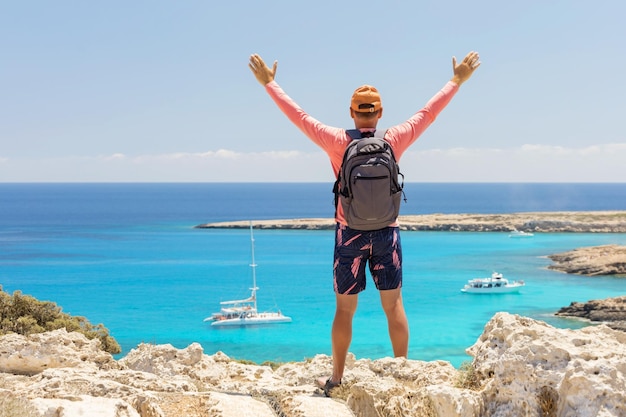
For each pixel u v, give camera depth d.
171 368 8.97
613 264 126.12
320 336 72.81
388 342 65.44
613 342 5.01
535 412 4.61
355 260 5.86
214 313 83.50
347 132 5.88
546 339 4.89
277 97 6.29
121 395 5.95
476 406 4.84
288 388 6.48
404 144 5.97
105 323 80.19
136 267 138.38
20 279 120.31
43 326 24.14
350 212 5.60
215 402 5.77
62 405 4.94
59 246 185.00
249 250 173.50
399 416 5.33
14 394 5.38
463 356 61.56
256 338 72.38
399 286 6.05
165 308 90.44
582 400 4.36
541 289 107.19
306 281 116.62
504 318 5.63
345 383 6.32
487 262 143.38
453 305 92.00
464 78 6.52
